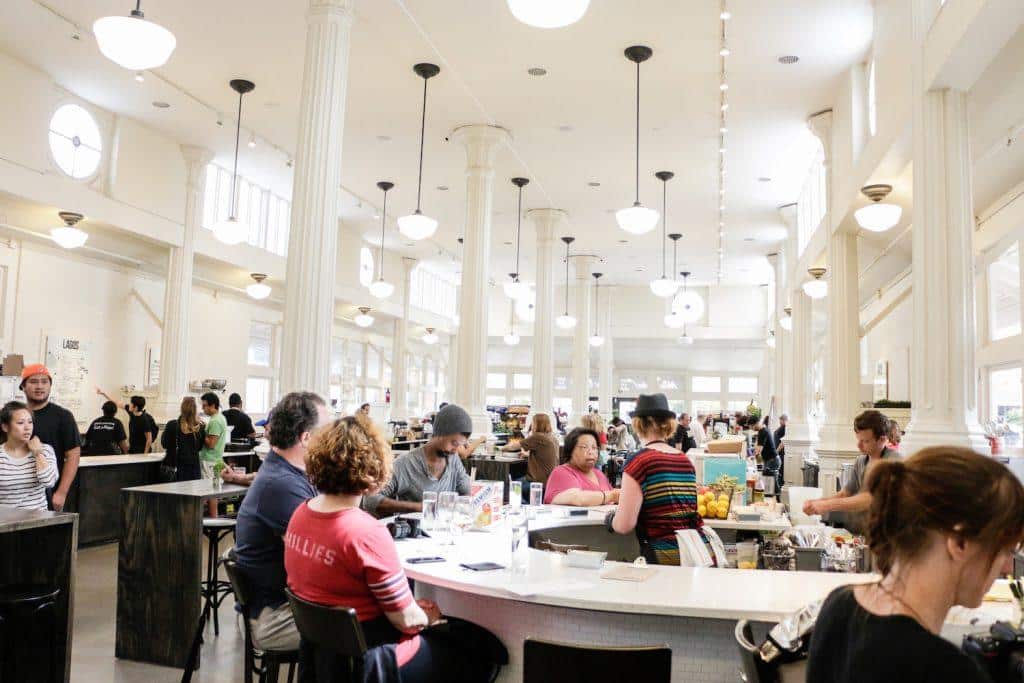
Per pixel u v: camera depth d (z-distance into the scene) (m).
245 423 10.55
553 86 8.82
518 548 2.84
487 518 4.02
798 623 1.72
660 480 3.52
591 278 21.41
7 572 3.71
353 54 8.12
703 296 22.39
